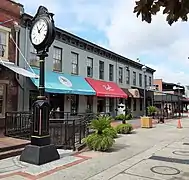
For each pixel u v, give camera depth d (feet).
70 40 65.62
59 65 61.98
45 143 25.36
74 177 20.74
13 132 38.17
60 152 30.27
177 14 10.18
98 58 78.79
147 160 27.22
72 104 65.41
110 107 84.99
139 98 107.45
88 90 64.59
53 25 26.55
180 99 132.05
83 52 71.26
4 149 27.76
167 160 27.27
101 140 31.78
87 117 43.04
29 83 50.88
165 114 111.86
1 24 45.85
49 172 22.02
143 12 10.51
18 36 49.80
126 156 29.07
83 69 70.90
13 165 23.98
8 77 46.78
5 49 46.80
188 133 52.26
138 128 61.52
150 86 118.52
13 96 47.70
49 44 26.37
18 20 49.75
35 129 25.34
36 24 26.99
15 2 49.01
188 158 28.35
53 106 59.11
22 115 43.32
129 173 22.06
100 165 24.72
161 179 20.38
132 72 102.63
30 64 52.44
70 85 59.41
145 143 38.63
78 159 26.99
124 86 94.99
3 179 19.84
